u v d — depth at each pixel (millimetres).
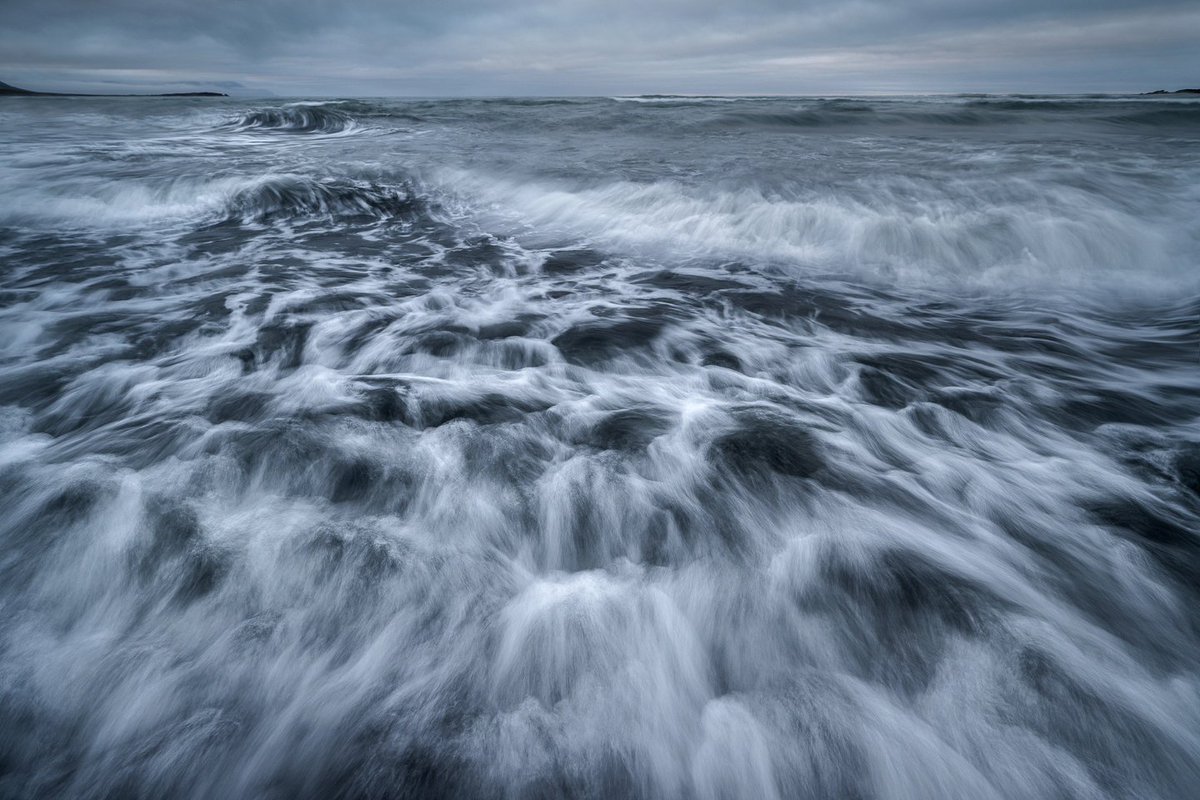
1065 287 7051
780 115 24969
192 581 2711
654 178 11906
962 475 3543
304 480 3387
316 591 2693
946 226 8117
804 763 2061
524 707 2254
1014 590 2697
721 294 7066
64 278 7164
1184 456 3736
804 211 9031
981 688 2258
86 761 2098
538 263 8430
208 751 2121
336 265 8109
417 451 3672
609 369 5102
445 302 6684
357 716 2219
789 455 3717
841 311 6504
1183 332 5809
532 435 3928
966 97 41219
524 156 15320
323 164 13828
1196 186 9352
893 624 2551
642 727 2189
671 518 3180
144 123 25516
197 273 7555
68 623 2568
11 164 12883
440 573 2805
